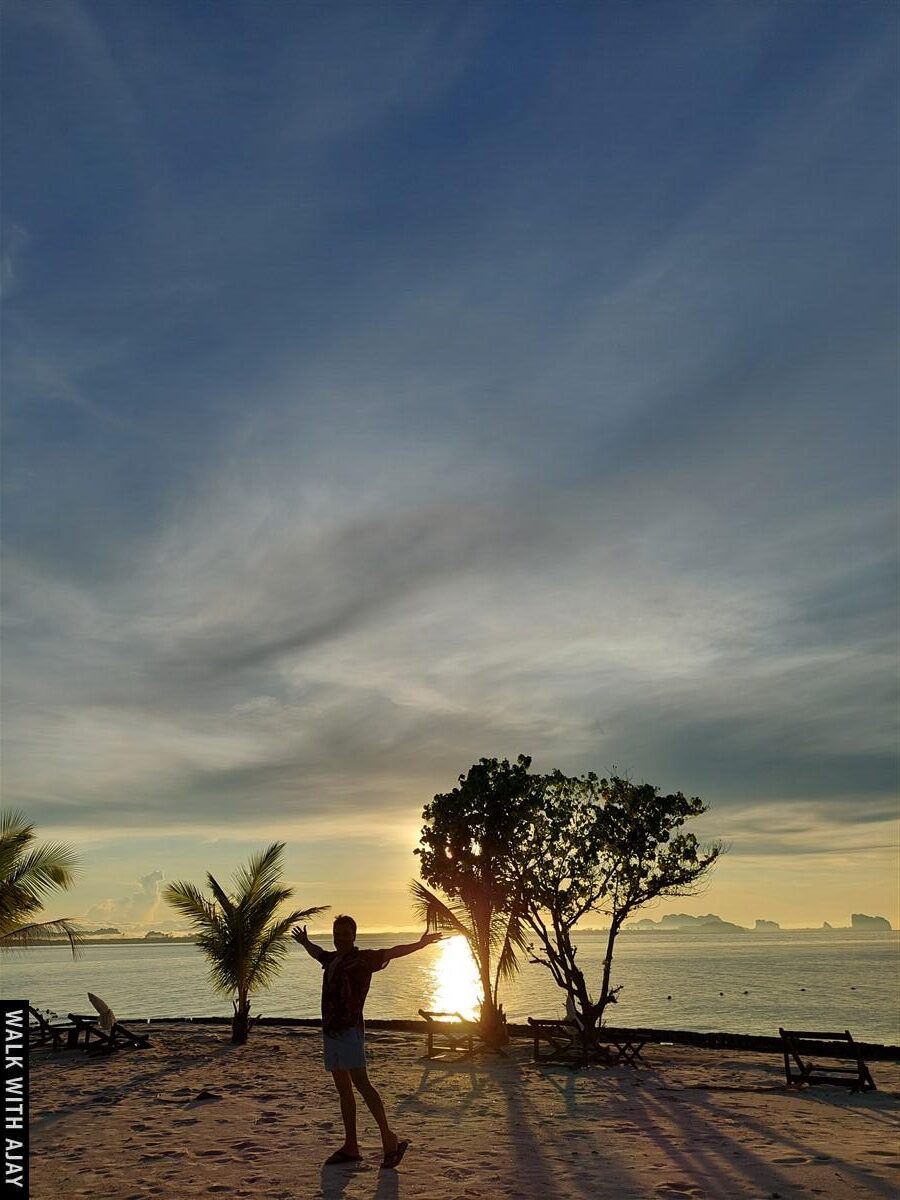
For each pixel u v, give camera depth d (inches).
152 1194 289.1
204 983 3129.9
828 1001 2326.5
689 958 6245.1
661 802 817.5
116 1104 501.7
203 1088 556.4
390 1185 295.7
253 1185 298.7
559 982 796.0
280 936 887.1
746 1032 1545.3
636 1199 278.5
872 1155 346.6
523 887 801.6
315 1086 557.9
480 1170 320.2
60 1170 332.8
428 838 837.8
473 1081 590.6
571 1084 575.5
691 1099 507.5
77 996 2385.6
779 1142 376.5
